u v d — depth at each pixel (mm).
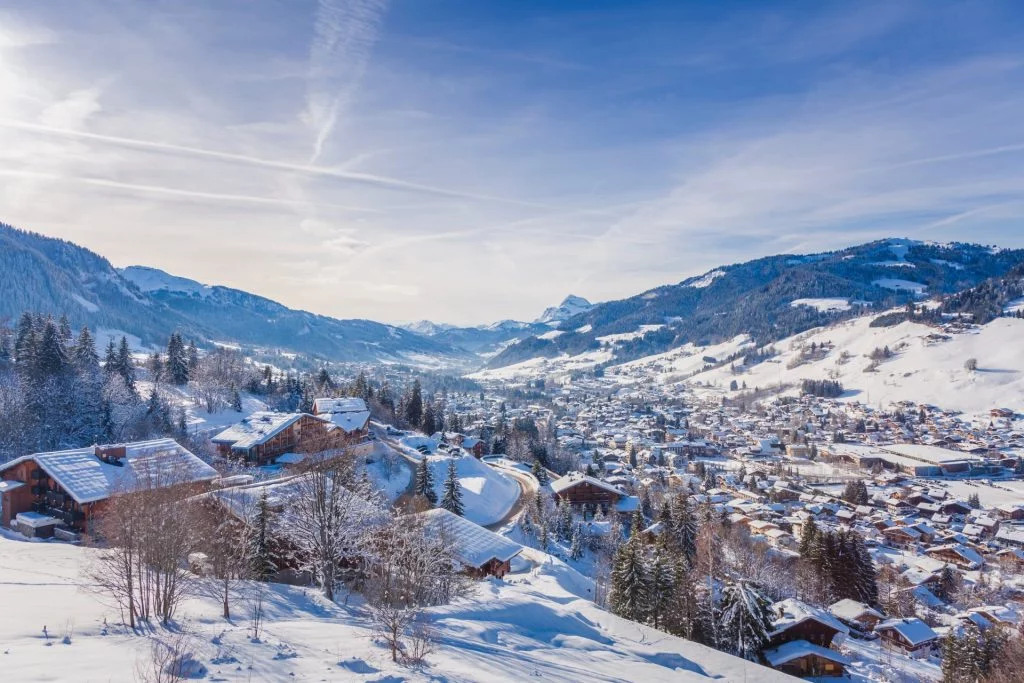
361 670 22203
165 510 33500
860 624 73125
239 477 69688
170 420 119938
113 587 30141
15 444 94625
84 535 56812
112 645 22562
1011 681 49656
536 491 112250
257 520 45156
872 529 139000
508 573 61844
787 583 85875
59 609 29406
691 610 55625
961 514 156125
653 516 117125
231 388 154125
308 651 24375
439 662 25094
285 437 107125
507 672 26062
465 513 94125
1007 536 131750
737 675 37281
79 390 117500
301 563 46312
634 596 54406
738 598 54844
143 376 165375
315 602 38625
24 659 19391
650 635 43125
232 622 30078
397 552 42156
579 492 118438
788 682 36375
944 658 56562
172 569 31000
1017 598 99250
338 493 44531
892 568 108125
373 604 35344
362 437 123312
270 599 37062
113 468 65312
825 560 87000
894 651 67062
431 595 41469
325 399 131125
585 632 41125
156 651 21219
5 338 150500
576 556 85250
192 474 59406
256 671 20453
